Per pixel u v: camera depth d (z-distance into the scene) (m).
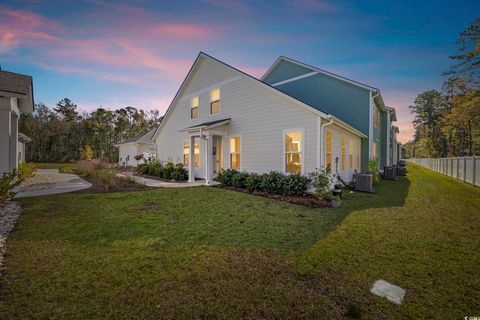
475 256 3.03
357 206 5.93
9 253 2.96
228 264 2.74
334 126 8.82
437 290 2.26
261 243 3.42
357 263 2.81
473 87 13.50
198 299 2.06
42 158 35.53
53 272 2.50
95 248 3.16
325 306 1.99
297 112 7.84
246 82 9.70
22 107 10.65
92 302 2.00
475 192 8.50
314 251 3.14
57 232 3.78
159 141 16.23
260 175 8.26
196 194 7.21
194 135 10.36
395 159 24.14
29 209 5.26
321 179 6.43
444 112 31.34
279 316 1.86
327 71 12.82
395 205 6.08
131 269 2.58
